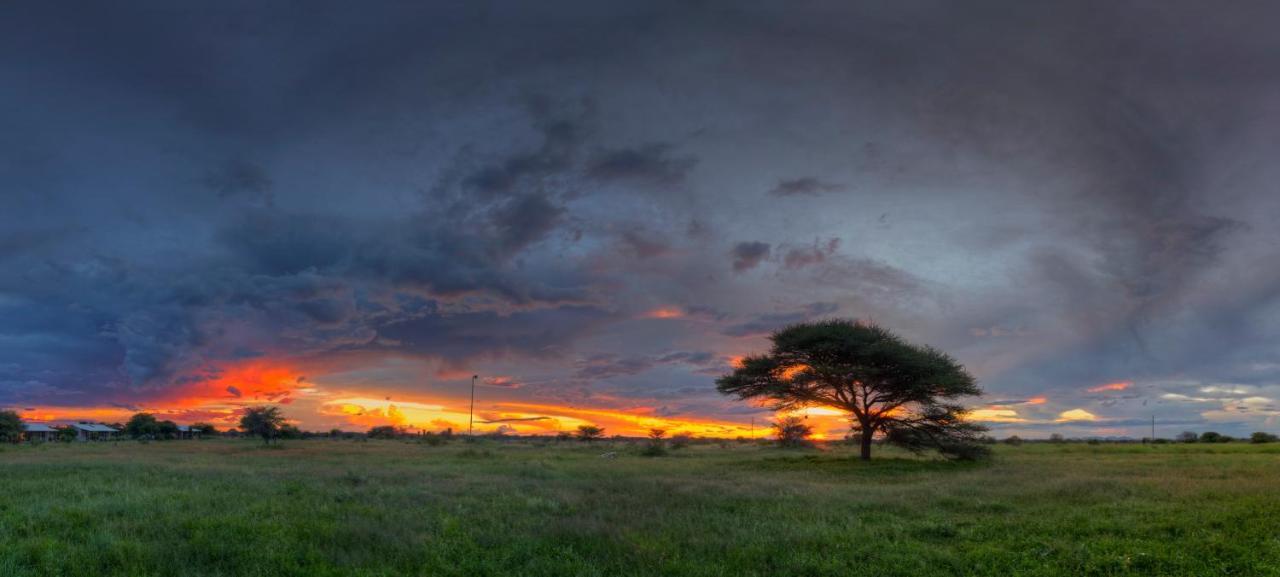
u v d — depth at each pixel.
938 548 11.91
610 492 19.84
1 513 15.23
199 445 67.31
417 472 27.22
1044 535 12.98
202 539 12.13
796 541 12.39
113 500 17.00
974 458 37.31
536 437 110.50
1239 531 12.89
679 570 10.30
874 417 39.19
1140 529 13.28
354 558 10.90
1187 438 88.50
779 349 39.97
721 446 77.44
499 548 11.73
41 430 109.62
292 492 19.58
